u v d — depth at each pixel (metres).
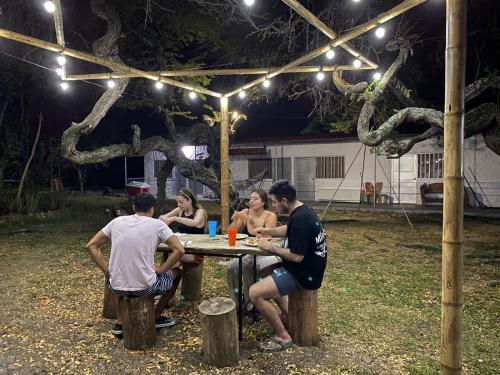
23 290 5.60
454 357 2.42
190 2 10.02
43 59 11.20
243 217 5.18
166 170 12.91
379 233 10.34
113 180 27.80
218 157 12.70
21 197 13.73
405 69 10.80
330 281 5.99
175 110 12.48
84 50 10.88
